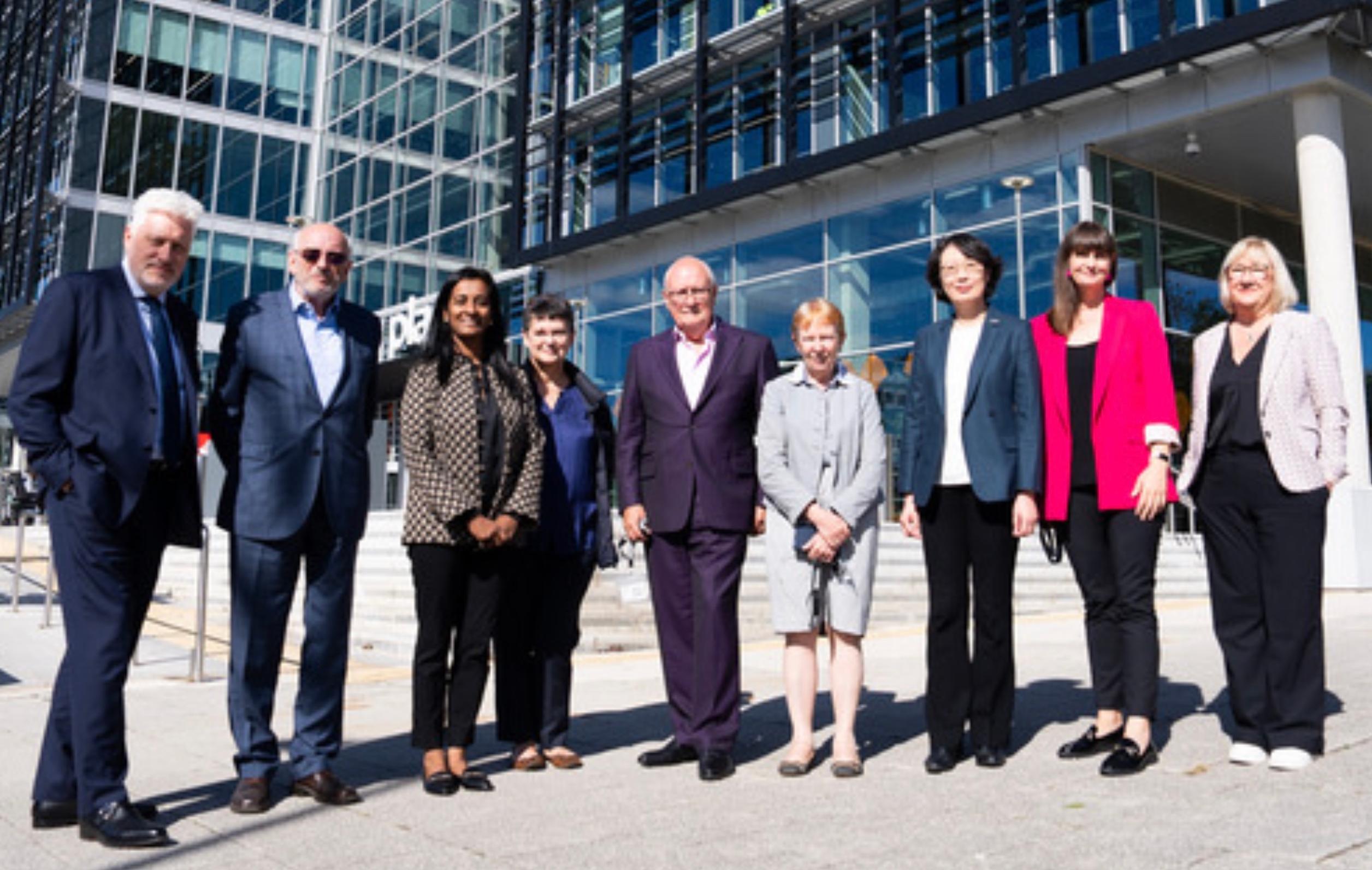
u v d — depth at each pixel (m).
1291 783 3.52
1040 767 3.94
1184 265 18.00
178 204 3.49
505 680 4.34
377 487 21.34
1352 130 16.64
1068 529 4.23
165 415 3.48
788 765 4.02
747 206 20.77
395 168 29.84
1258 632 3.94
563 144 24.31
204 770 4.23
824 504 4.14
